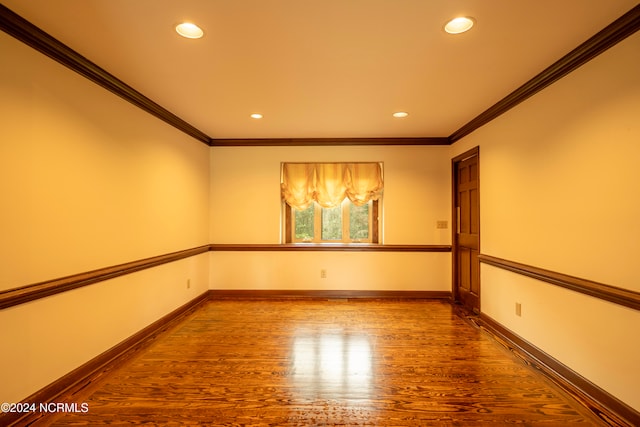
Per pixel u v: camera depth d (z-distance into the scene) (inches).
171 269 136.3
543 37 75.1
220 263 178.9
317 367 96.1
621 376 70.8
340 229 184.5
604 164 75.0
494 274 126.2
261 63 88.4
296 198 179.0
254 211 179.0
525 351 105.0
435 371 93.7
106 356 96.3
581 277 81.7
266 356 103.6
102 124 95.5
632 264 68.4
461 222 164.7
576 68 83.1
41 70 75.4
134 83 102.0
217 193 179.2
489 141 129.9
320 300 172.2
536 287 99.9
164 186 130.8
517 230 110.3
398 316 144.6
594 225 77.8
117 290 102.1
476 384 86.5
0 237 66.6
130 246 108.8
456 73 94.3
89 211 90.5
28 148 72.6
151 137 121.4
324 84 102.4
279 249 177.5
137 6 63.7
